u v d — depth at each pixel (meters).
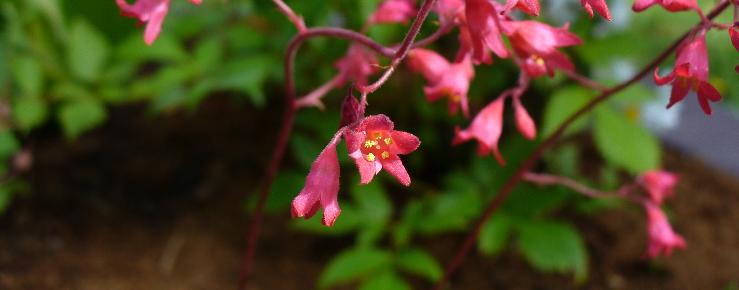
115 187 0.35
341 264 0.28
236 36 0.32
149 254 0.31
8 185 0.33
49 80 0.35
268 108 0.39
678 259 0.33
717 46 0.31
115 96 0.34
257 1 0.29
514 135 0.31
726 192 0.38
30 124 0.32
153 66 0.42
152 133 0.38
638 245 0.34
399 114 0.34
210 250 0.32
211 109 0.39
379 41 0.29
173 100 0.31
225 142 0.37
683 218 0.36
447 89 0.21
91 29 0.34
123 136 0.37
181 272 0.31
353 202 0.32
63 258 0.31
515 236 0.33
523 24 0.20
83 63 0.33
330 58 0.31
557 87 0.33
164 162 0.36
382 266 0.28
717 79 0.32
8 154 0.32
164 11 0.20
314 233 0.33
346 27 0.30
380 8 0.23
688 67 0.19
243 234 0.33
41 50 0.35
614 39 0.29
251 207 0.29
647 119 0.41
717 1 0.21
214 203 0.34
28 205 0.33
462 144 0.34
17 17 0.34
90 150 0.36
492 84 0.31
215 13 0.34
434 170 0.35
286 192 0.29
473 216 0.29
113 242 0.32
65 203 0.34
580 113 0.23
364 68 0.23
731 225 0.35
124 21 0.35
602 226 0.35
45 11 0.34
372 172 0.17
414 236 0.33
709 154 0.41
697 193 0.37
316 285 0.30
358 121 0.17
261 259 0.32
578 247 0.29
